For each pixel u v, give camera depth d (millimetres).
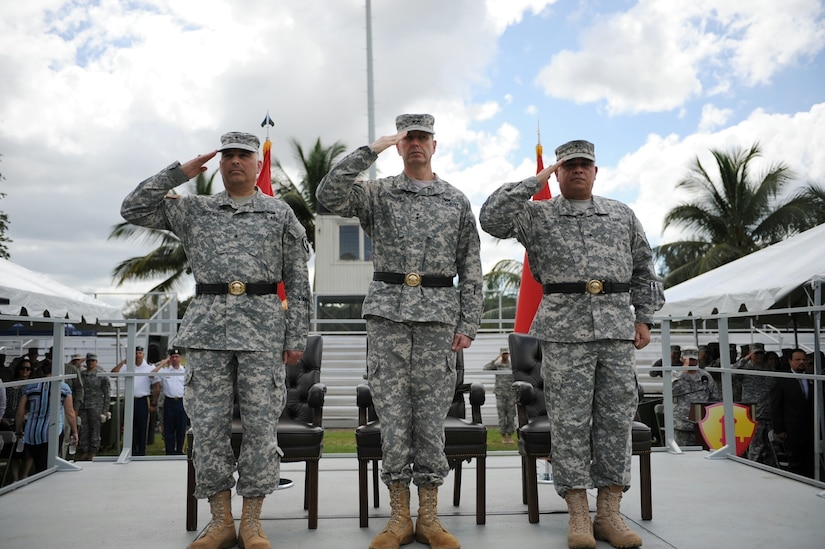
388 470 3322
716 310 7398
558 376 3457
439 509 4086
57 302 7527
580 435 3395
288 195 24109
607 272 3453
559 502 4238
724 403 5754
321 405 3816
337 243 18078
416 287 3320
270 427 3281
